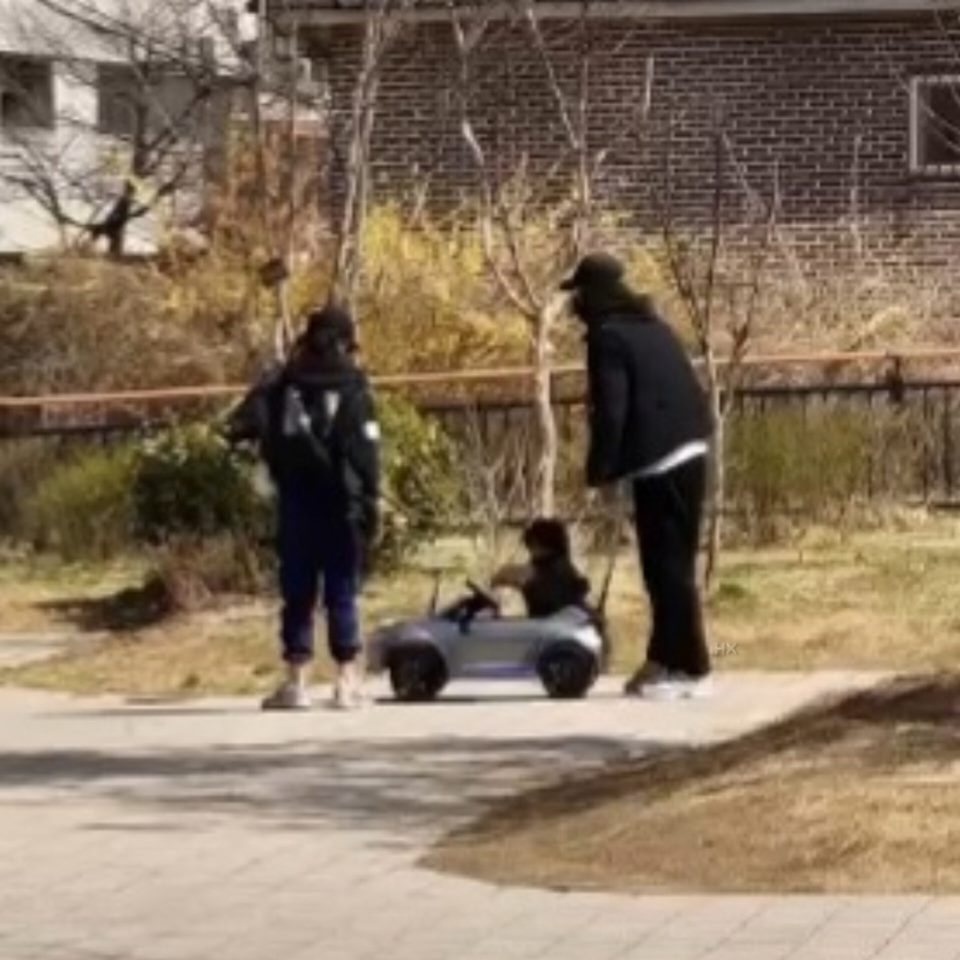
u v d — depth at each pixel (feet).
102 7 323.78
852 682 103.40
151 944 64.18
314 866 72.59
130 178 221.05
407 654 103.09
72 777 88.07
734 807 72.54
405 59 196.13
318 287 165.99
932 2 192.75
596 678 104.17
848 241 203.41
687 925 63.67
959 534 141.90
